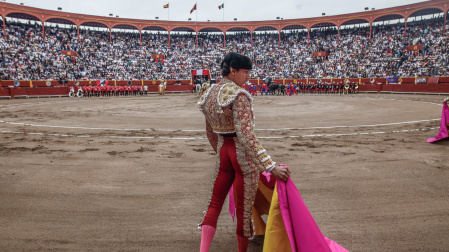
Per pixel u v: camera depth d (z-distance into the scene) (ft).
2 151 18.40
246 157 6.33
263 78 137.90
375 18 137.08
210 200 6.87
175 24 153.79
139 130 26.91
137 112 44.01
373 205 10.09
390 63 121.60
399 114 37.19
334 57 139.33
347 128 27.02
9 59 105.91
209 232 6.51
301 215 5.90
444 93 79.92
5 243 7.81
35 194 11.28
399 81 109.40
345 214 9.45
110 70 128.57
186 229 8.68
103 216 9.47
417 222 8.86
